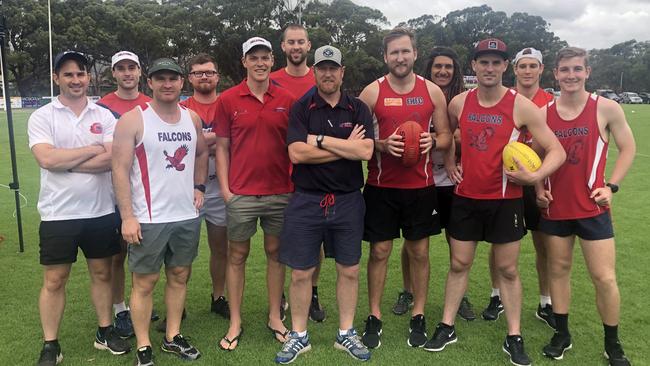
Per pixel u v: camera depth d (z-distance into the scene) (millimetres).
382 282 4062
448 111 3922
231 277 3926
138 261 3461
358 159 3514
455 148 4195
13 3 45156
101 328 3814
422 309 4070
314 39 48438
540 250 4199
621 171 3482
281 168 3906
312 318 4410
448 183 4379
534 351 3795
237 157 3873
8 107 6094
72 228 3443
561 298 3701
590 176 3467
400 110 3809
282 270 4062
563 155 3416
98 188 3547
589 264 3557
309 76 4871
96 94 52312
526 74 4277
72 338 4000
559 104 3553
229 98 3854
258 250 6422
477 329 4191
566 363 3609
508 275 3688
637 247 6297
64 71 3402
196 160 3814
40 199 3451
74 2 48406
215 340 4000
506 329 4191
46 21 45469
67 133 3463
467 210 3703
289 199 3877
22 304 4582
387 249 4008
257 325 4285
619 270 5473
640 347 3785
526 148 3422
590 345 3854
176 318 3762
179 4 54156
